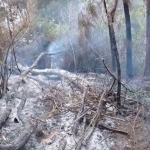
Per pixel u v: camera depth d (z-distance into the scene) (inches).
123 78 217.5
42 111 167.5
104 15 214.2
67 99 180.7
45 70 232.2
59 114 165.9
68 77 211.8
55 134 143.7
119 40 245.8
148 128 150.8
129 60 226.8
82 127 150.8
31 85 208.1
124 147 136.6
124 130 150.3
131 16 293.4
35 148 131.6
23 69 233.9
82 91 187.9
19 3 211.0
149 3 213.8
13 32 199.3
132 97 179.8
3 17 203.3
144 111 166.1
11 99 180.5
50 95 185.5
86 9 205.9
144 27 287.0
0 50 195.9
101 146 136.9
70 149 127.0
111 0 194.5
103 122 158.7
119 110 167.6
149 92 189.8
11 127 145.5
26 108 169.6
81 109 159.8
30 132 132.6
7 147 119.7
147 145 136.8
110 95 175.0
